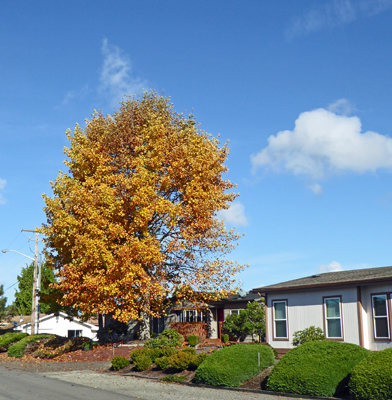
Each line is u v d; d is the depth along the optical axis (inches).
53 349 1165.1
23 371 842.2
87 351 1084.5
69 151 1189.1
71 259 1145.4
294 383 513.7
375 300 766.5
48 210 1158.3
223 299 1498.5
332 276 926.4
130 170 1178.6
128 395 550.3
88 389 602.2
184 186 1168.8
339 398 475.2
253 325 1268.5
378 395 430.0
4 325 2145.7
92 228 1022.4
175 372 708.0
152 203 1083.9
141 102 1280.8
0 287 1833.2
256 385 573.3
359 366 461.1
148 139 1178.6
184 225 1163.3
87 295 1033.5
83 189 1071.0
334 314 820.6
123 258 1016.2
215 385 599.8
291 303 900.6
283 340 903.7
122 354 971.3
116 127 1203.2
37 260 1466.5
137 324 1331.2
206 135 1264.8
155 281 1123.3
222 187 1280.8
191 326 1456.7
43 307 2228.1
